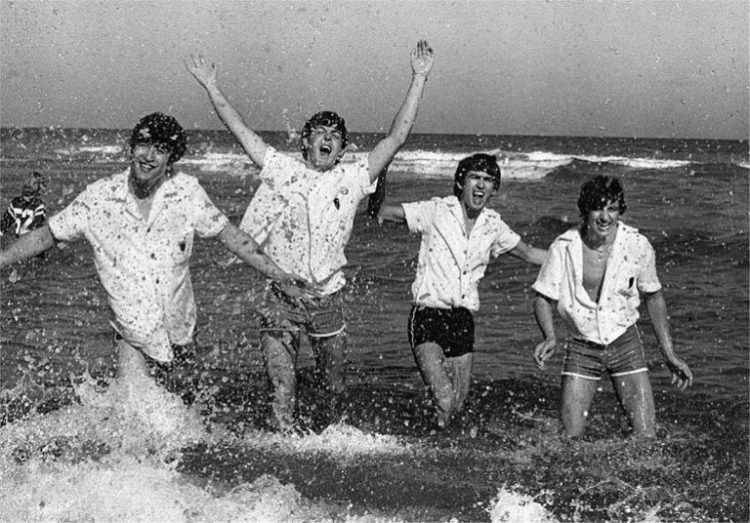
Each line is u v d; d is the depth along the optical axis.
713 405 6.94
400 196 26.66
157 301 5.42
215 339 8.62
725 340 9.12
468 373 6.56
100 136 69.31
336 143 6.09
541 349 6.02
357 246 15.12
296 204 6.01
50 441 5.44
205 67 6.07
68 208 5.30
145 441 5.49
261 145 6.08
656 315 6.20
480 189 6.31
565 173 39.84
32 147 54.69
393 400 6.91
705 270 13.62
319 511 4.64
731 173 40.16
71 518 4.39
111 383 5.66
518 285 12.19
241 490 4.85
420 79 6.12
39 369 7.38
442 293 6.42
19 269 12.16
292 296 5.66
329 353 6.33
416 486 5.03
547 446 5.85
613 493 5.02
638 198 27.02
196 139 82.56
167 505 4.57
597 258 6.06
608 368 6.16
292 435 5.89
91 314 9.49
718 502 4.91
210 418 6.17
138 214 5.31
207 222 5.42
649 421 6.10
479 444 5.90
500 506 4.76
